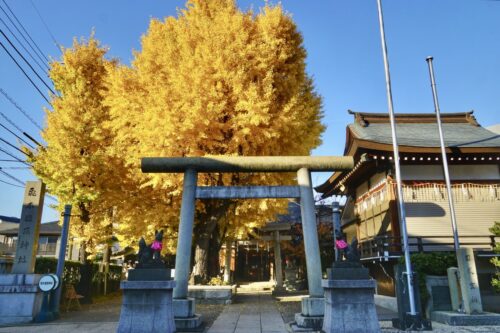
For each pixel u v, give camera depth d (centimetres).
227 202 1540
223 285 1529
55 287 1083
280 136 1471
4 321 1012
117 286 2405
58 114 1573
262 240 2359
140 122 1422
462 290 975
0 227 4278
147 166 1059
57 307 1105
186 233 1007
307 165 1086
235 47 1426
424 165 1589
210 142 1373
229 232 1748
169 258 2573
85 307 1441
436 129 1920
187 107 1281
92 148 1564
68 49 1722
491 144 1536
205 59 1357
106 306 1484
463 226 1495
